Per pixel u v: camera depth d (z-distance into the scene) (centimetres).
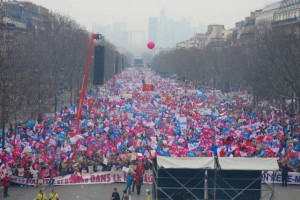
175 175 5541
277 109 16750
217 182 5559
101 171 8606
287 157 8712
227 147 8856
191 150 8931
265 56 16638
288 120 13662
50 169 8294
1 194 7588
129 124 12075
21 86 11600
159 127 11938
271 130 11394
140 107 15762
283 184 8275
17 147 8688
